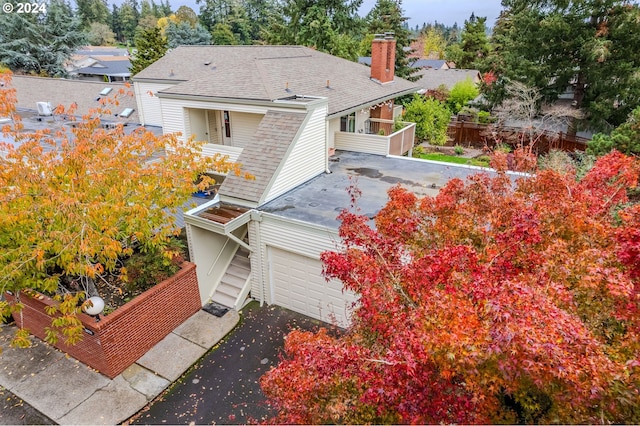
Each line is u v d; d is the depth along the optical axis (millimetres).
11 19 32531
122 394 7320
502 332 2963
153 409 7047
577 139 20594
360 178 12102
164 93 13852
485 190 5387
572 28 19656
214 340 8711
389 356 3479
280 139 10617
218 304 10008
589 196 5125
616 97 19359
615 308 3635
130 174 7320
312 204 9969
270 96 12133
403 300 4195
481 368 3322
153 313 8406
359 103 14523
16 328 9180
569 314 3318
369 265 4555
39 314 8289
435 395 3506
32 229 6648
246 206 9781
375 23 38062
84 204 6402
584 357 3037
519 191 5328
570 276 3830
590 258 3850
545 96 22062
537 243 4297
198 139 14758
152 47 29984
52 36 35000
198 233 9516
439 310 3387
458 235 4762
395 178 12109
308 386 3826
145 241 8156
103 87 23016
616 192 5285
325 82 15531
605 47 18391
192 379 7695
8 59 32188
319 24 28406
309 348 4254
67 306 6594
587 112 20812
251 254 9828
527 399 3500
